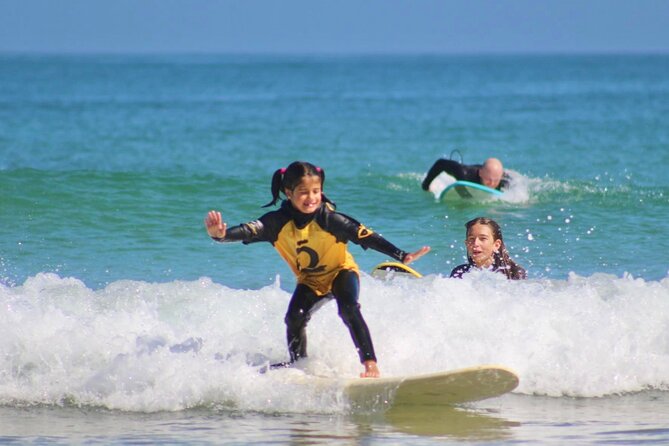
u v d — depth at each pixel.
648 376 24.98
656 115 139.25
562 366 25.06
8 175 55.44
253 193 55.69
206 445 20.16
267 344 26.33
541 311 26.97
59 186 53.75
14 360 24.88
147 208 50.59
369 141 100.75
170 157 83.88
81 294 29.89
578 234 46.34
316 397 22.95
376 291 28.25
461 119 132.75
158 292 30.31
